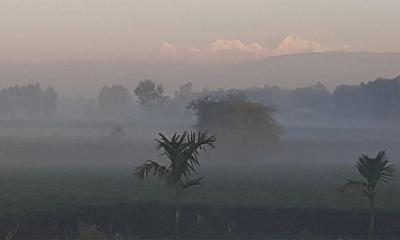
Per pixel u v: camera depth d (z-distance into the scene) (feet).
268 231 381.60
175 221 344.08
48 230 362.94
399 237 363.97
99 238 335.26
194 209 388.98
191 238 362.33
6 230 353.31
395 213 380.78
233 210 394.52
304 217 388.78
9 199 449.48
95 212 381.60
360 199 427.33
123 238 356.79
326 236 369.91
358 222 380.17
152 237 362.53
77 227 368.27
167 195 463.42
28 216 368.48
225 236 368.48
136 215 380.17
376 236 367.25
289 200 450.71
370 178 334.65
